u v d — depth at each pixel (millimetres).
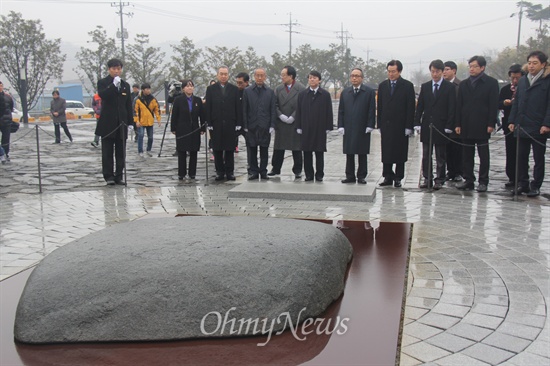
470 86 8055
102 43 34219
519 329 3314
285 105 9039
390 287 3906
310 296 3322
